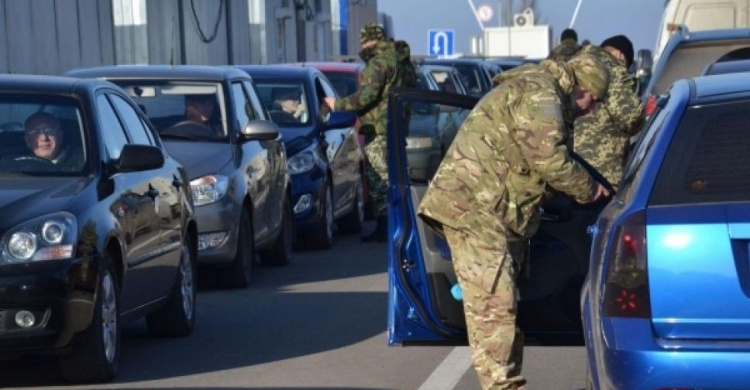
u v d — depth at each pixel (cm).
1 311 955
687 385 667
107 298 1028
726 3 2400
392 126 938
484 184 876
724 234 672
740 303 668
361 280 1608
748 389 660
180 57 3447
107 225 1027
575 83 873
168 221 1188
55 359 1127
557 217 913
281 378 1056
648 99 1605
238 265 1522
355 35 5606
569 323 920
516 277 887
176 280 1217
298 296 1482
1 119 1099
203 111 1587
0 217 973
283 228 1739
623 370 680
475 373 1066
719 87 738
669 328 677
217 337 1240
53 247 972
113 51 3108
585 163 893
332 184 1977
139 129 1227
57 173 1062
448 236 889
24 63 2589
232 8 3891
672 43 1764
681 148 704
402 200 934
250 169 1573
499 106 870
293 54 4509
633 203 697
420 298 931
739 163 693
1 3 2481
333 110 1902
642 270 682
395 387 1021
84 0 2930
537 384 1026
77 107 1105
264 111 1773
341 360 1126
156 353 1162
